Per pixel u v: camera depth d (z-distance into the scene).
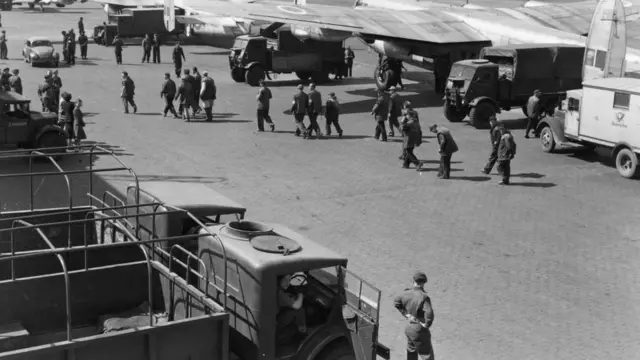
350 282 9.73
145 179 21.88
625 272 15.92
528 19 39.19
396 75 38.97
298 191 21.42
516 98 31.30
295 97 28.12
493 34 36.59
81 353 8.16
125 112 31.98
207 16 52.06
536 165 25.16
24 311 10.49
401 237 17.81
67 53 46.19
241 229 10.59
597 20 27.58
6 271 11.60
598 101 24.31
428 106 35.38
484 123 30.77
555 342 12.65
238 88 39.34
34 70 43.41
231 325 9.78
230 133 28.75
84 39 48.62
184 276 10.96
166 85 31.00
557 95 31.75
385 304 14.00
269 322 9.32
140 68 45.66
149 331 8.41
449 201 20.89
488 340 12.66
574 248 17.33
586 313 13.85
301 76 42.31
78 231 12.38
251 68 39.78
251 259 9.32
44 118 23.91
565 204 20.81
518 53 30.83
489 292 14.69
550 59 31.39
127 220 11.90
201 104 34.00
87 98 35.09
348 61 43.62
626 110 23.28
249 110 33.50
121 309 11.19
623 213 20.09
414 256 16.56
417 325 10.88
